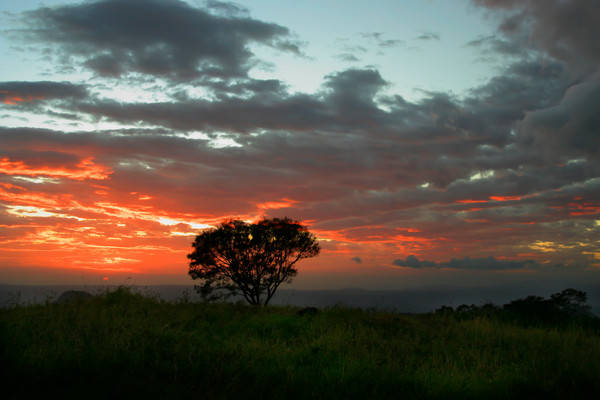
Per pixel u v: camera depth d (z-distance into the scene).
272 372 6.50
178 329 8.98
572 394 6.26
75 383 5.71
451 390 6.11
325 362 7.28
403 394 6.06
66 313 9.72
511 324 13.11
